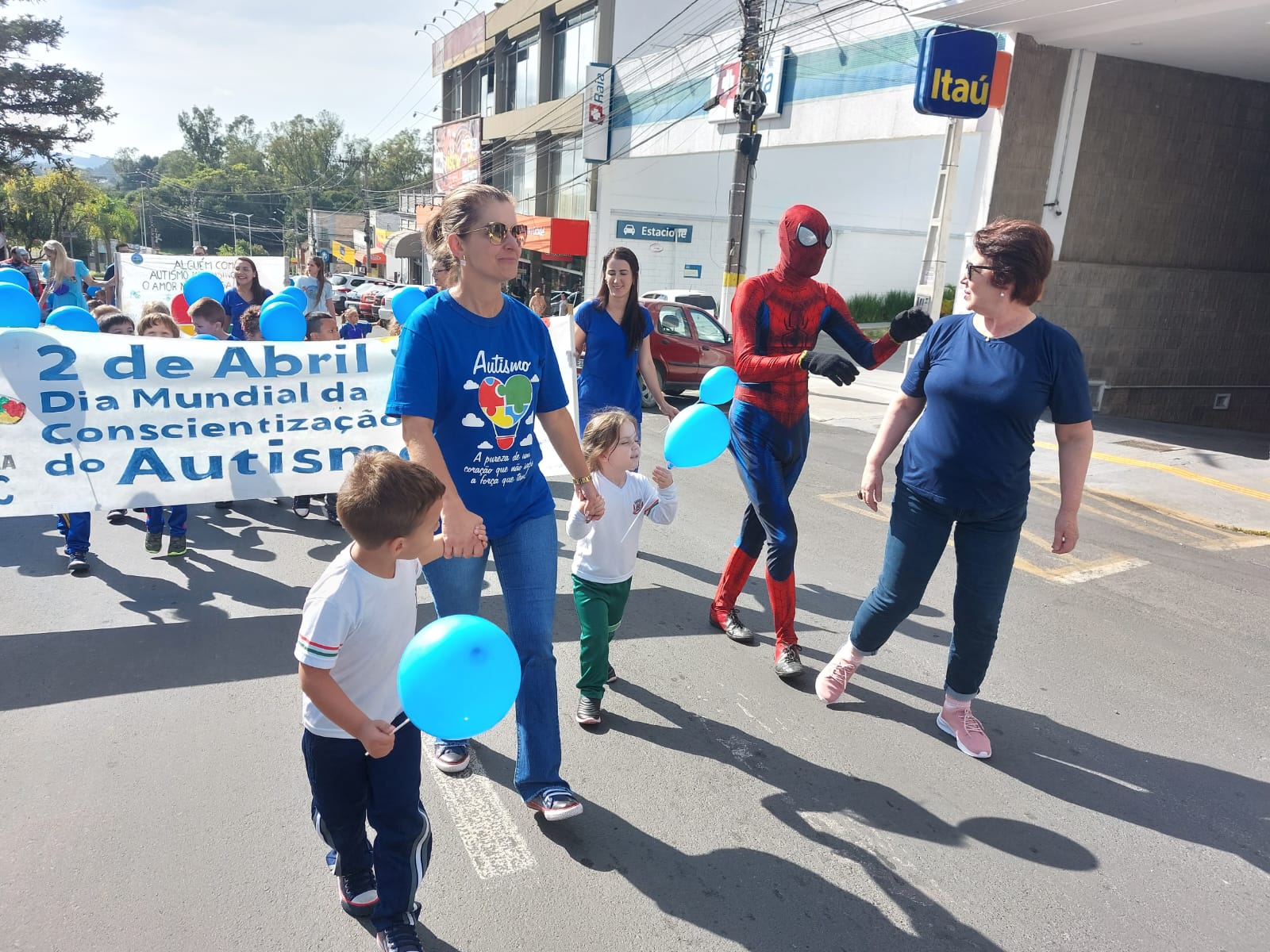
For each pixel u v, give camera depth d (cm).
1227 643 468
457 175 3659
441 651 185
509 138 3303
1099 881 272
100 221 7781
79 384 469
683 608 487
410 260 4103
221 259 1198
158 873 257
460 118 4053
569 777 318
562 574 534
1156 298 1406
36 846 267
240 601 470
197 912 242
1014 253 290
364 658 209
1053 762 342
